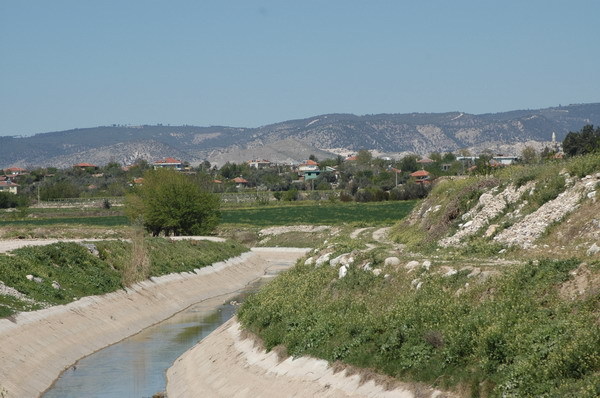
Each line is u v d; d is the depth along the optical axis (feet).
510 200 188.65
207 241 307.58
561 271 94.17
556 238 149.38
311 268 157.99
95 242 222.89
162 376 133.28
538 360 76.69
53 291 167.53
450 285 108.47
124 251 228.02
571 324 80.48
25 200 625.41
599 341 74.28
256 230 432.66
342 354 102.42
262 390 108.88
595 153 193.36
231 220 493.77
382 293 120.67
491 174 247.50
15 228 331.98
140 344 160.86
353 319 111.65
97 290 185.47
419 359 89.71
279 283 158.40
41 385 125.49
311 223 441.68
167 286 220.64
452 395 81.51
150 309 195.21
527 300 91.40
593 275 89.56
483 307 95.14
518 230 162.91
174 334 171.42
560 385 71.31
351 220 447.42
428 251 171.22
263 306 142.41
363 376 94.63
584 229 143.74
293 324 123.03
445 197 239.91
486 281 103.14
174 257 252.42
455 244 181.16
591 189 158.20
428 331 93.09
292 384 104.73
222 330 148.56
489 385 78.64
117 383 128.26
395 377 90.68
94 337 159.02
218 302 224.94
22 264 172.96
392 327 100.63
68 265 192.34
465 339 86.94
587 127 425.28
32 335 140.87
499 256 148.97
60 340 147.43
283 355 115.85
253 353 124.26
